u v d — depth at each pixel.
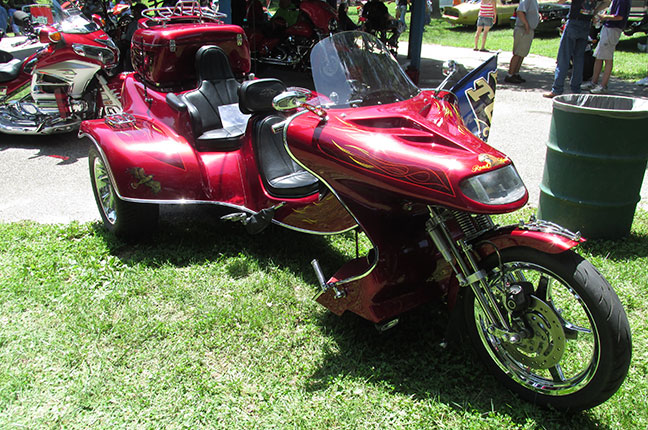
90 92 7.11
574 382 2.49
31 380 2.91
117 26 9.42
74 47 6.61
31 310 3.54
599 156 4.02
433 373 2.93
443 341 3.01
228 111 4.79
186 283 3.86
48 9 6.69
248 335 3.28
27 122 7.29
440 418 2.62
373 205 2.87
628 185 4.12
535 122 8.23
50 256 4.17
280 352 3.13
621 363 2.31
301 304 3.58
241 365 3.03
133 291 3.73
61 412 2.69
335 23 11.21
